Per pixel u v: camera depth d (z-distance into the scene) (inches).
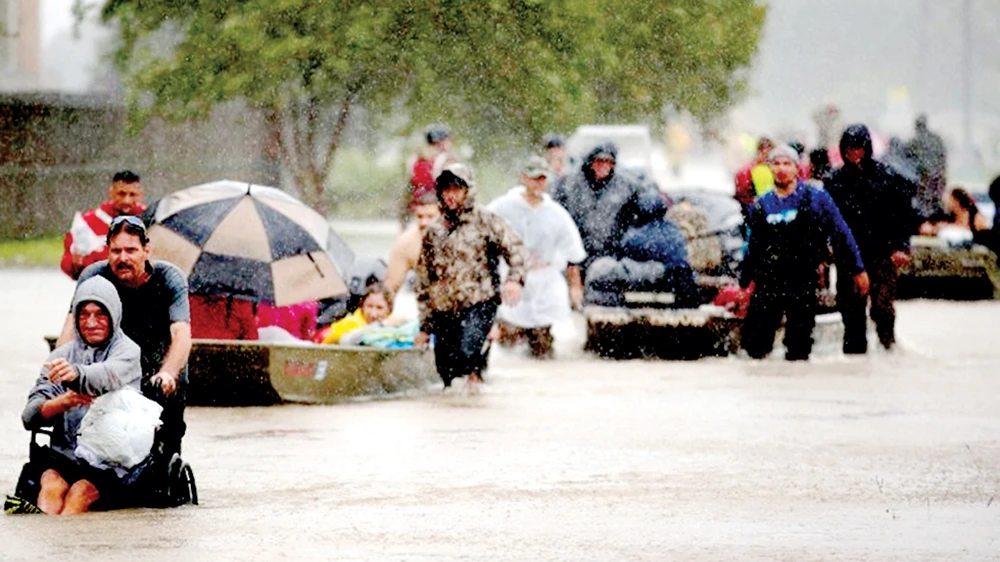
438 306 1760.6
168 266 1121.4
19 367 1973.4
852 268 2047.2
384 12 3090.6
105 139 4419.3
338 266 1724.9
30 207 4426.7
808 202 2034.9
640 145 3056.1
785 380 1882.4
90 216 1728.6
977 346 2226.9
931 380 1870.1
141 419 1081.4
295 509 1115.3
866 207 2142.0
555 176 2709.2
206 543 1002.7
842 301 2105.1
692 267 2245.3
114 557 963.3
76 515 1083.9
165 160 4343.0
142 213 1729.8
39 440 1424.7
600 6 3193.9
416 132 3225.9
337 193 5270.7
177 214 1690.5
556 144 2716.5
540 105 3176.7
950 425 1521.9
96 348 1074.1
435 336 1772.9
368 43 3056.1
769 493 1181.1
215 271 1668.3
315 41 3065.9
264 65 3083.2
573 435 1460.4
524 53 3152.1
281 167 4101.9
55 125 4441.4
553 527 1057.5
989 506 1135.0
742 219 2375.7
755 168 2337.6
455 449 1379.2
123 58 3181.6
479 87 3189.0
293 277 1676.9
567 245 2169.0
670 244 2208.4
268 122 3595.0
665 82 3535.9
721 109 3678.6
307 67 3110.2
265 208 1699.1
